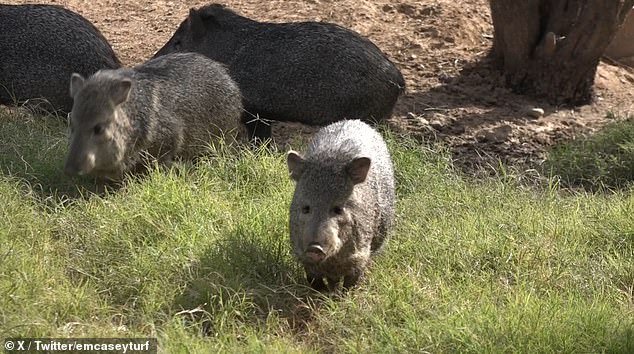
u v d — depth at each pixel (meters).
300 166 23.47
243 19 35.06
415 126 35.81
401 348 21.30
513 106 38.31
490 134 35.72
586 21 37.84
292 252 24.48
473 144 35.16
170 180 28.06
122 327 21.64
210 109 31.52
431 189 30.14
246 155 30.42
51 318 21.52
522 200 29.70
